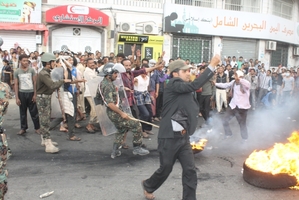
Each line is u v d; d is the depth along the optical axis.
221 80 11.17
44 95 5.75
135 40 15.61
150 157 5.82
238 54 18.52
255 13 18.28
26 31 14.38
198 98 9.11
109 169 5.16
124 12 15.59
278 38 19.70
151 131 7.86
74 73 7.69
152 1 16.12
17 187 4.36
